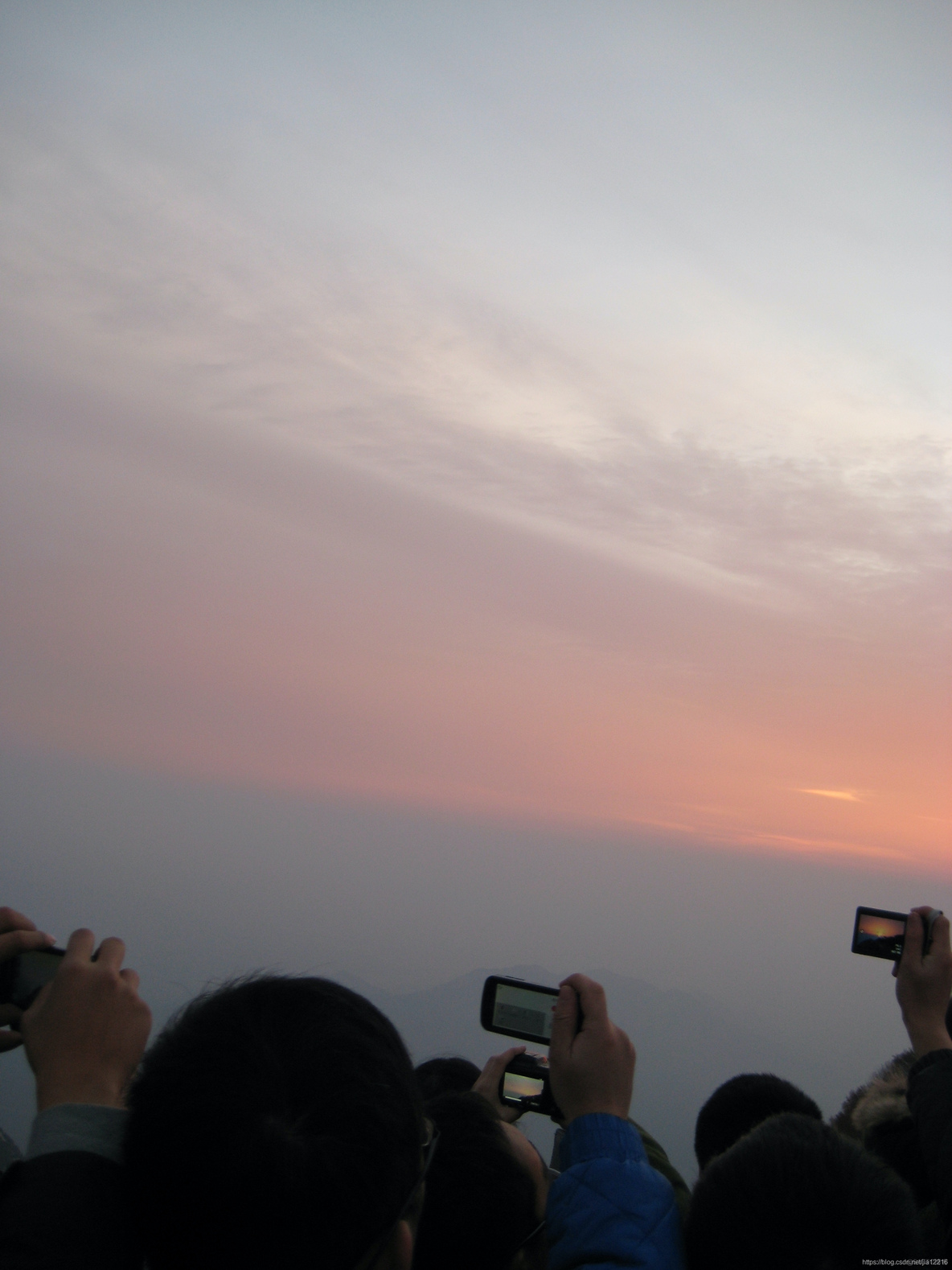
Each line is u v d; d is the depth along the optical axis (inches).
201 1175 39.7
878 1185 54.9
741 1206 54.1
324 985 51.2
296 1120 42.1
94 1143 45.9
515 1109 84.7
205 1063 43.6
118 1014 52.0
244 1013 47.0
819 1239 51.9
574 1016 70.1
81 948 55.1
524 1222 67.0
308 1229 40.0
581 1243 56.6
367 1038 47.7
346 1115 42.4
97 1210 42.5
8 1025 57.2
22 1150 65.6
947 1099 76.2
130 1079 50.7
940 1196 70.2
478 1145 68.5
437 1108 73.0
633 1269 54.1
